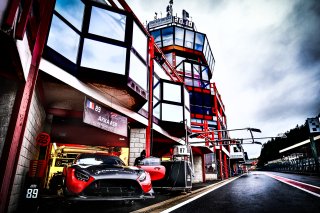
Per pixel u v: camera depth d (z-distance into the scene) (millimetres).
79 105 7879
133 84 7941
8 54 3352
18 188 4621
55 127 8242
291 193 6699
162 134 12305
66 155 8938
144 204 5059
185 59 30953
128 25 8500
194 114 28391
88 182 4074
